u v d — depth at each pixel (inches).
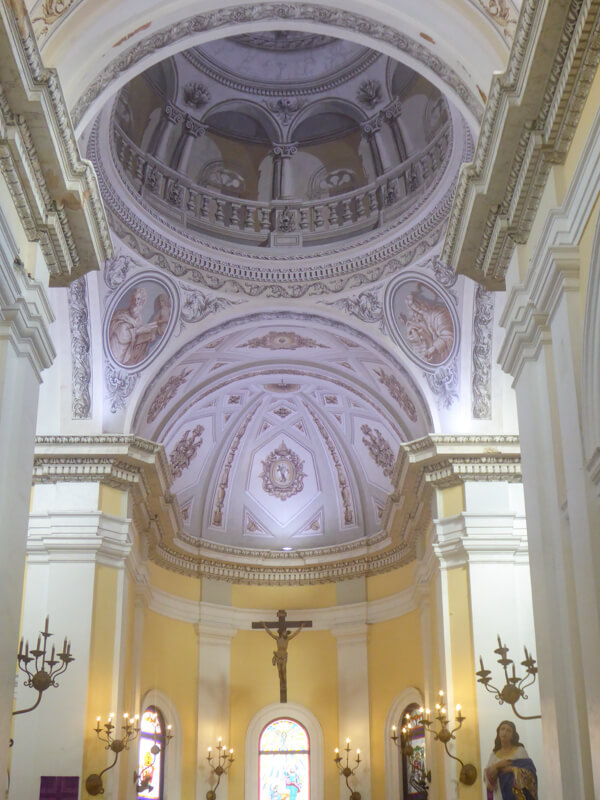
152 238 615.5
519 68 320.2
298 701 775.7
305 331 685.3
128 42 402.0
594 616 288.8
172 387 690.8
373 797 725.9
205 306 645.9
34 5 354.3
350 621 781.3
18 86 319.0
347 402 786.8
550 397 336.5
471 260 399.5
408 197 633.6
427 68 423.2
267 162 677.9
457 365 626.5
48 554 581.0
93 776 531.8
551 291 326.3
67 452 598.2
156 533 705.6
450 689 562.6
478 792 530.3
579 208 306.3
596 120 285.6
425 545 668.7
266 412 812.6
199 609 776.9
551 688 323.0
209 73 650.8
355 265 643.5
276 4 419.2
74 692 547.5
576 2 286.8
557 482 329.1
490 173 355.3
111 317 618.2
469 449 601.0
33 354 354.6
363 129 657.6
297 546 829.2
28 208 350.0
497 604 568.7
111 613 581.9
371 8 411.5
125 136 600.7
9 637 327.0
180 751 726.5
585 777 298.4
